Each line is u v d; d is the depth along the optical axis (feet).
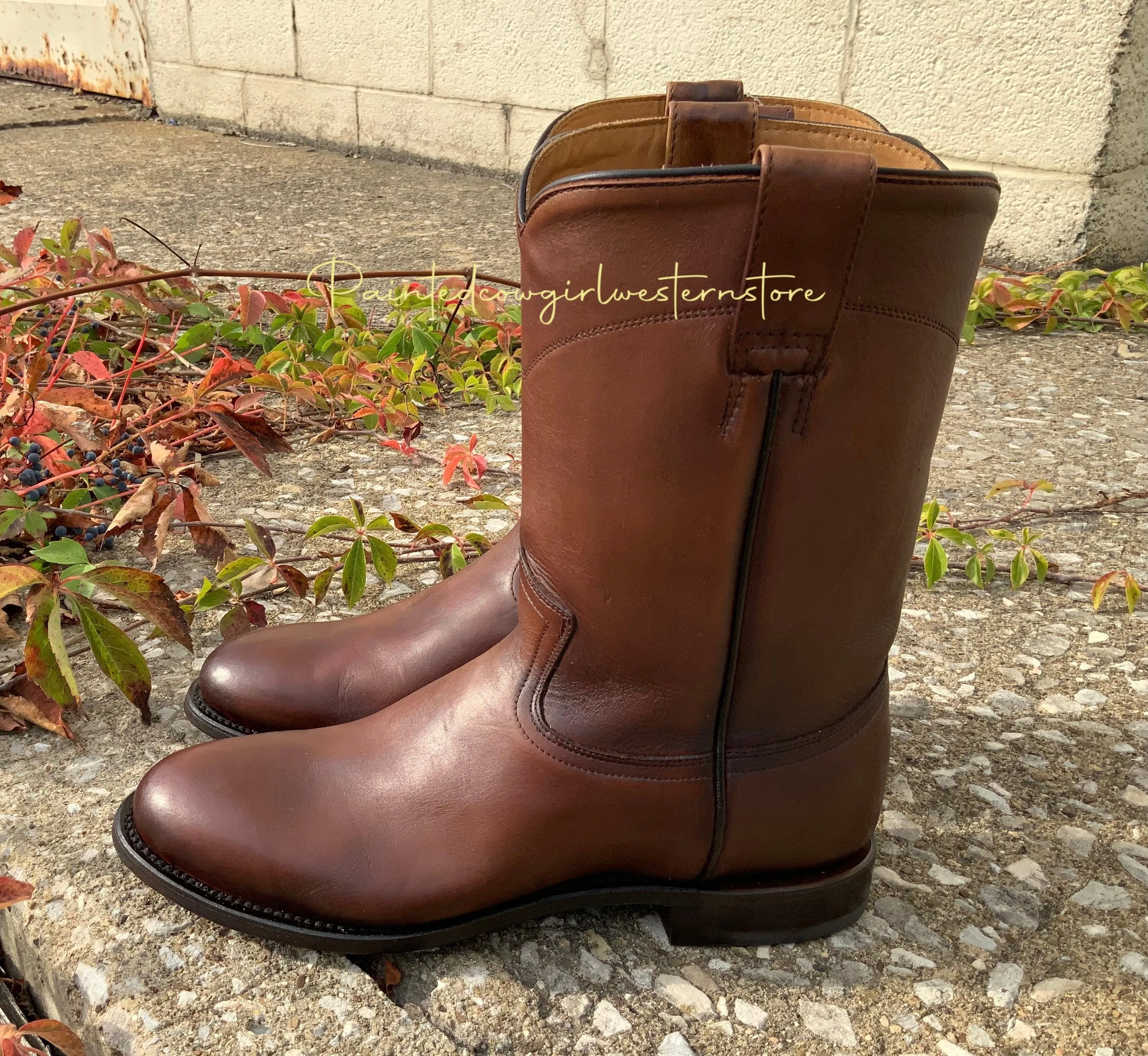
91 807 3.82
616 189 2.63
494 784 3.21
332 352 8.11
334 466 7.00
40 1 20.92
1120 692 4.89
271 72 17.66
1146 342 10.05
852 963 3.40
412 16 15.43
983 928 3.54
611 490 2.95
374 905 3.19
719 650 3.06
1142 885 3.74
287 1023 3.02
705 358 2.73
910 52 11.32
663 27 12.92
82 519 5.44
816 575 3.04
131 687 4.07
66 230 7.91
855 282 2.68
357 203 13.79
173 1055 2.93
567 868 3.30
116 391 6.95
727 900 3.37
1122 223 11.21
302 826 3.24
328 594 5.47
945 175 2.68
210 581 4.93
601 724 3.18
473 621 4.15
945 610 5.59
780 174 2.48
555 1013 3.18
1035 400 8.51
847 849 3.45
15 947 3.60
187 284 8.15
